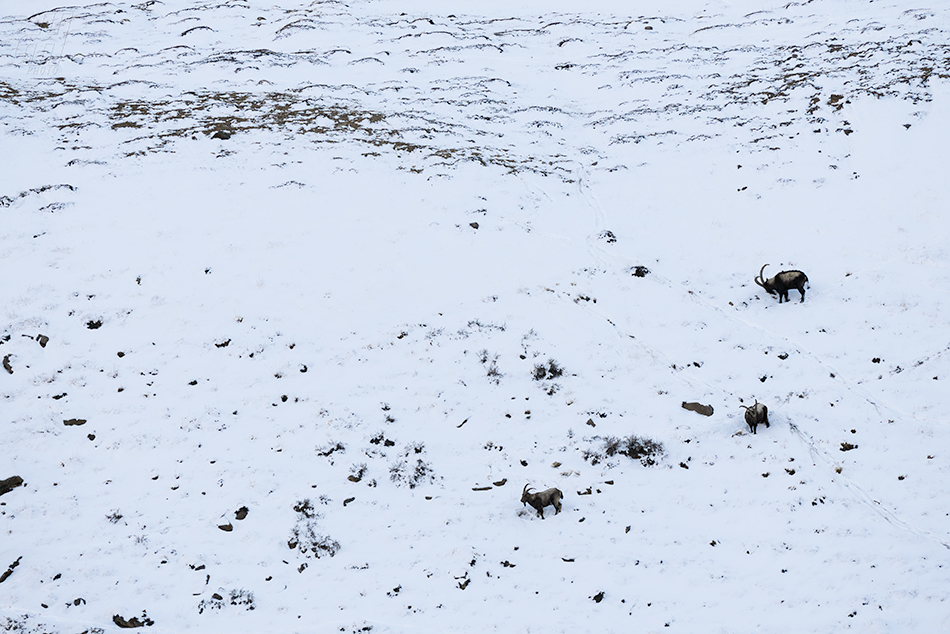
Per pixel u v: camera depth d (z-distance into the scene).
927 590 11.27
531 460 14.90
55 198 23.33
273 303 19.11
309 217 23.00
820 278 19.62
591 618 11.49
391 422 15.81
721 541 12.76
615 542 12.90
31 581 11.89
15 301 18.42
